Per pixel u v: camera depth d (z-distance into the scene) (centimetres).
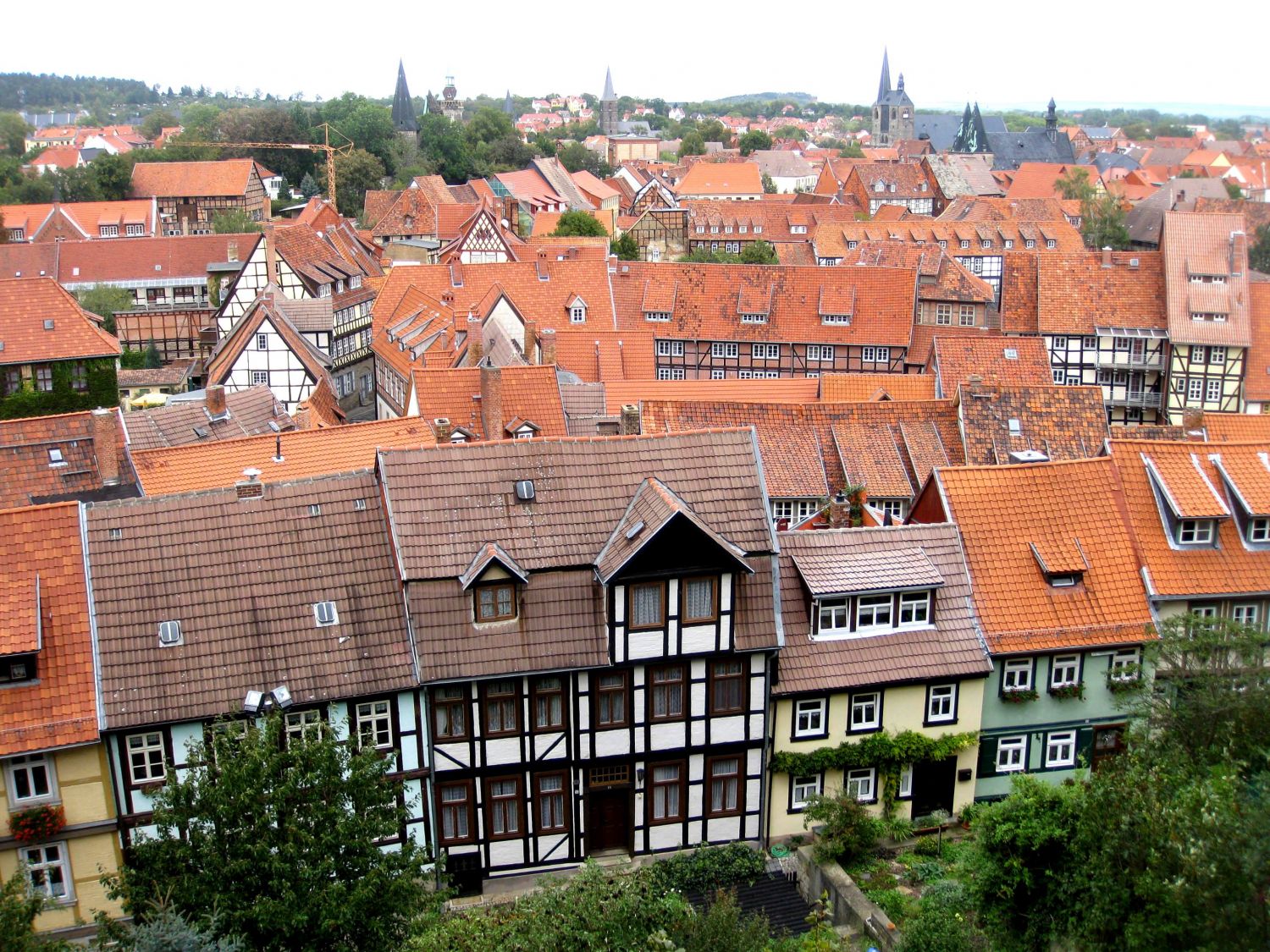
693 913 2689
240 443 4984
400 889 2506
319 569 3409
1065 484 4050
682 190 19862
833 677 3581
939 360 6975
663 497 3431
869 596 3662
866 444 5575
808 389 6988
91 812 3122
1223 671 2909
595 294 9250
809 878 3444
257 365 8025
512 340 7981
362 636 3334
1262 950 2102
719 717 3525
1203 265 8900
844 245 14112
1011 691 3753
